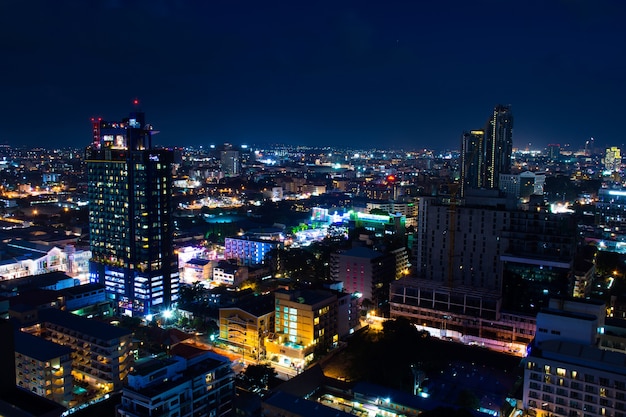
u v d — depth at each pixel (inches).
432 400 7239.2
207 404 6491.1
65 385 7578.7
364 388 7568.9
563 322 6835.6
